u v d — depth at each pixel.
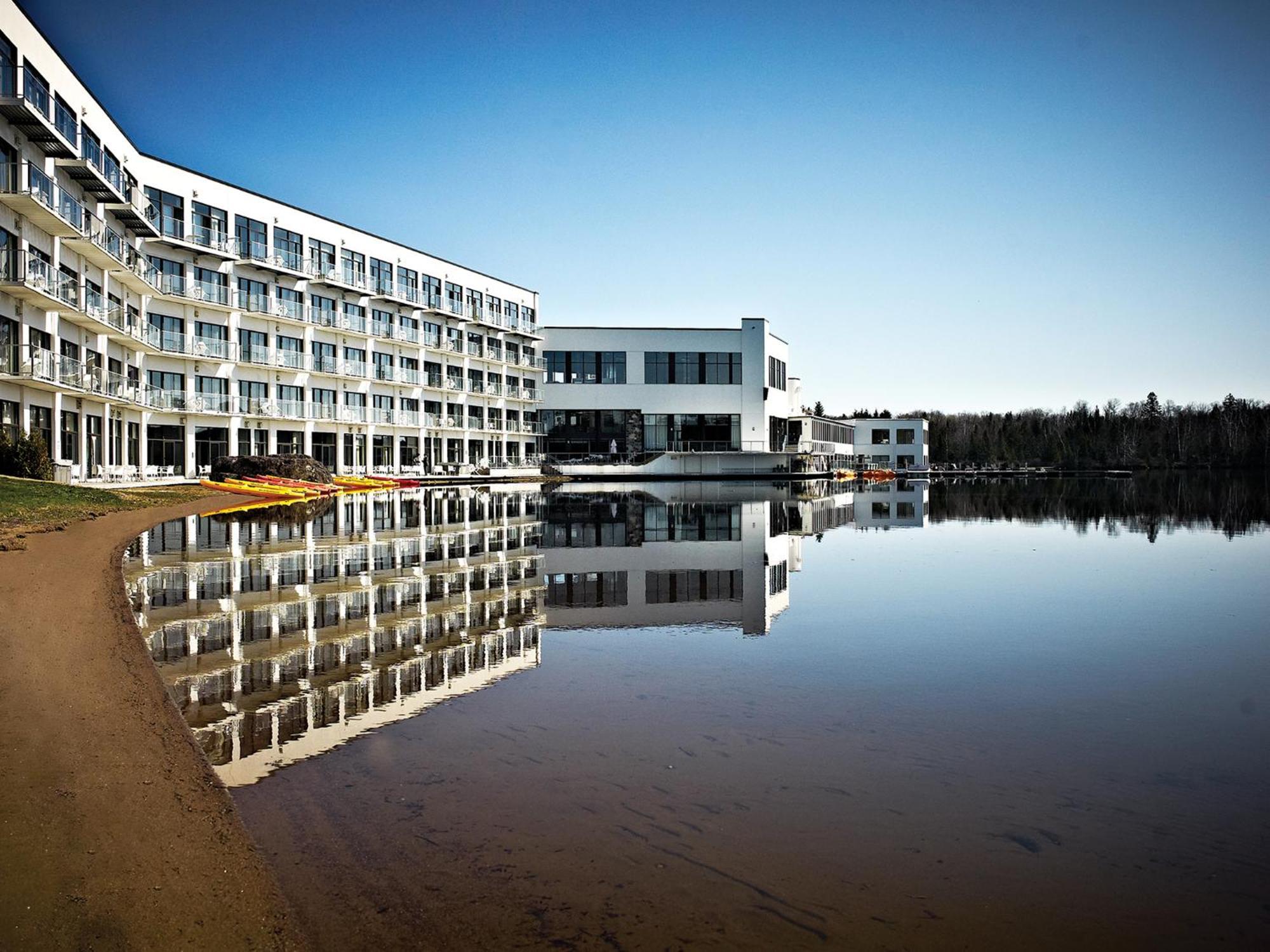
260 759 5.42
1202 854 4.27
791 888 3.92
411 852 4.19
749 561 16.53
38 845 3.97
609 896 3.81
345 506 31.42
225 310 49.66
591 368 76.00
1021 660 8.27
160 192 45.69
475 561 15.74
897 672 7.80
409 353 63.66
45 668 6.82
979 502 38.56
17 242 30.03
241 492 36.56
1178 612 10.96
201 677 7.35
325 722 6.20
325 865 4.03
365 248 59.59
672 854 4.23
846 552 18.27
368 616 10.20
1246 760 5.56
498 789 4.98
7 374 29.06
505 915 3.64
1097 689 7.27
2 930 3.30
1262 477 82.12
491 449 72.38
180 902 3.61
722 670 7.82
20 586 10.50
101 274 38.44
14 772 4.78
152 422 46.06
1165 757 5.60
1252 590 12.88
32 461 27.88
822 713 6.52
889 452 110.31
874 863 4.15
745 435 77.19
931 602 11.81
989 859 4.21
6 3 28.47
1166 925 3.65
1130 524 25.94
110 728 5.57
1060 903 3.81
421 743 5.77
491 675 7.57
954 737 5.97
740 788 5.04
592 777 5.18
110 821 4.26
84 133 35.44
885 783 5.14
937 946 3.48
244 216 50.84
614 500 38.81
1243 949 3.48
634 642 9.05
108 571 12.38
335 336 57.50
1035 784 5.14
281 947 3.34
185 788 4.76
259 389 52.31
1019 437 147.75
